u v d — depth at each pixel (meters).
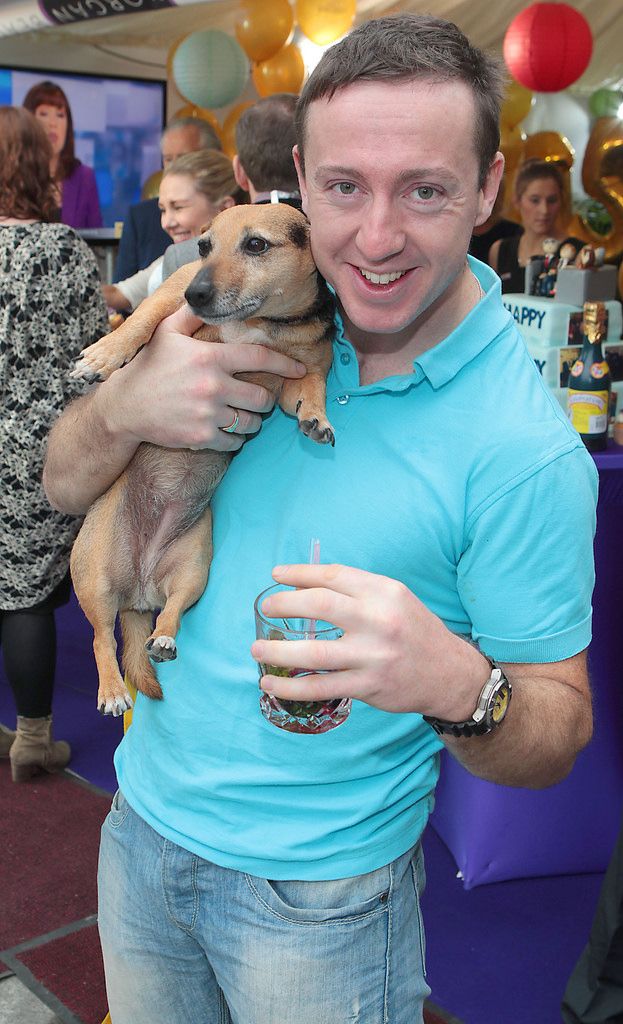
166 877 1.26
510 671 1.18
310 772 1.20
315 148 1.07
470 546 1.15
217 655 1.26
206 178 3.68
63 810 3.34
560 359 2.88
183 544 1.68
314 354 1.60
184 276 1.69
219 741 1.24
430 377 1.15
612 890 2.20
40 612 3.37
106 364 1.57
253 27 5.92
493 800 2.86
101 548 1.81
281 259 1.59
